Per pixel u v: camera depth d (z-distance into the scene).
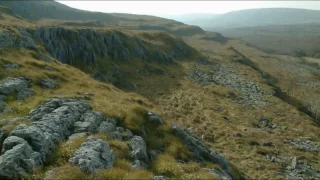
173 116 54.50
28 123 20.28
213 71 103.06
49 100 26.52
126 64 88.94
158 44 119.31
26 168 15.58
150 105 36.53
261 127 54.47
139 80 79.12
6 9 118.94
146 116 28.44
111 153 19.19
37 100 26.58
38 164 16.50
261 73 116.56
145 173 18.30
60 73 37.78
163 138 26.14
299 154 42.06
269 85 90.25
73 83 35.94
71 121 22.94
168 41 128.88
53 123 20.95
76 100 28.14
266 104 68.88
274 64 160.62
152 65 95.81
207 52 153.00
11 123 20.25
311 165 38.50
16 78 30.78
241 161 37.16
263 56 186.12
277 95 82.81
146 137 25.47
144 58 99.69
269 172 34.38
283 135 50.97
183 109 59.50
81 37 75.62
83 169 16.33
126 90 69.12
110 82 70.75
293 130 54.00
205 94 72.25
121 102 32.16
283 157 40.03
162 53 108.38
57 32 70.44
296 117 61.56
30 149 16.77
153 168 20.75
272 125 55.91
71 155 17.92
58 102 26.08
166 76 87.94
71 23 197.62
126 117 26.86
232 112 60.72
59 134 20.33
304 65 168.62
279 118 60.16
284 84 115.19
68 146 19.02
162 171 20.34
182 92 72.31
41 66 37.50
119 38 95.06
